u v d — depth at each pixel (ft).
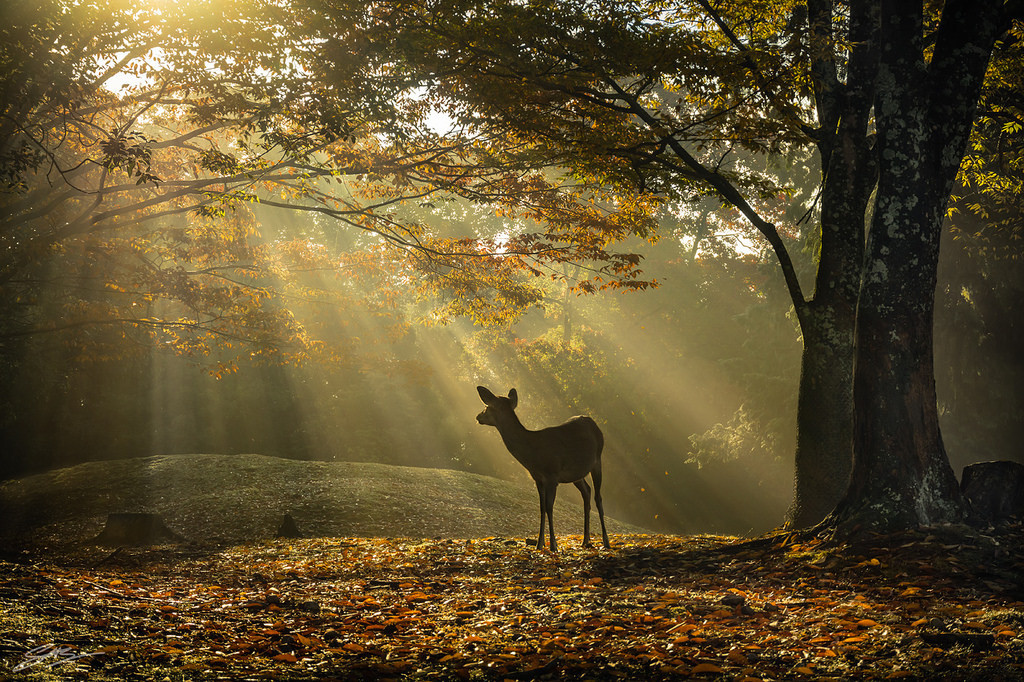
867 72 32.04
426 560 30.09
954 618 16.11
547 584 23.48
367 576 26.89
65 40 29.25
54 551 42.19
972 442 56.44
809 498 31.58
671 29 32.35
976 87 25.67
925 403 25.20
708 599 19.43
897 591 19.35
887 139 25.76
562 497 101.30
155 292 44.80
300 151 39.37
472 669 14.30
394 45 32.53
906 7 25.67
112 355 51.44
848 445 31.60
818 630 15.83
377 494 61.98
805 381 32.42
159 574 28.60
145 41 31.45
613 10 32.76
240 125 36.63
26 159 31.58
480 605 20.38
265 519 54.70
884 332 25.39
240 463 71.87
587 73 34.60
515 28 32.42
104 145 30.53
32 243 37.32
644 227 46.47
